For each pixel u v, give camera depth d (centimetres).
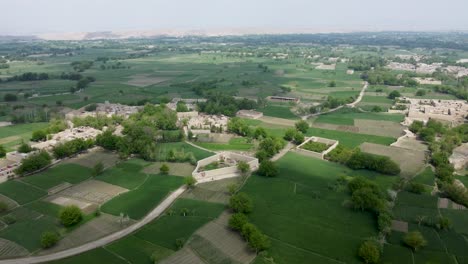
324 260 19325
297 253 19888
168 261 19075
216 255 19638
